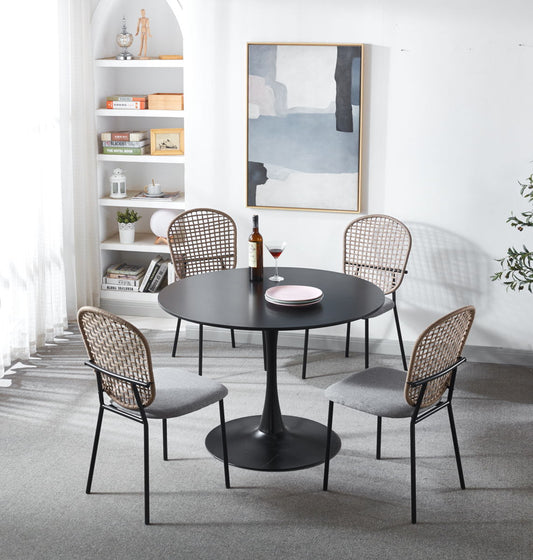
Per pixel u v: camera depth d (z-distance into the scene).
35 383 4.61
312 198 5.06
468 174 4.81
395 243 4.81
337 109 4.89
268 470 3.59
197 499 3.37
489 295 4.93
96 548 3.02
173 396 3.29
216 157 5.19
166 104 5.59
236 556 2.97
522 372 4.83
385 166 4.92
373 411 3.25
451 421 3.41
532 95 4.64
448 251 4.93
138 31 5.72
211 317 3.39
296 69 4.89
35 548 3.02
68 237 5.52
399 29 4.73
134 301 5.85
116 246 5.82
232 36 4.99
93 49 5.57
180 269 4.88
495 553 2.98
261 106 5.00
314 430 3.96
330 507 3.30
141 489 3.45
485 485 3.48
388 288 4.77
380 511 3.27
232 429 3.96
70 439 3.91
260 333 5.29
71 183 5.48
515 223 4.41
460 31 4.65
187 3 5.02
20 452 3.77
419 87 4.77
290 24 4.89
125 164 6.16
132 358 3.08
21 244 4.82
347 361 4.99
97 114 5.65
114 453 3.77
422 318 5.07
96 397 4.43
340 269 5.14
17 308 4.87
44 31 4.96
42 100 4.97
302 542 3.05
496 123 4.71
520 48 4.60
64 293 5.43
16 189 4.73
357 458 3.71
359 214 5.02
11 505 3.32
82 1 5.33
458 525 3.17
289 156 5.03
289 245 5.19
